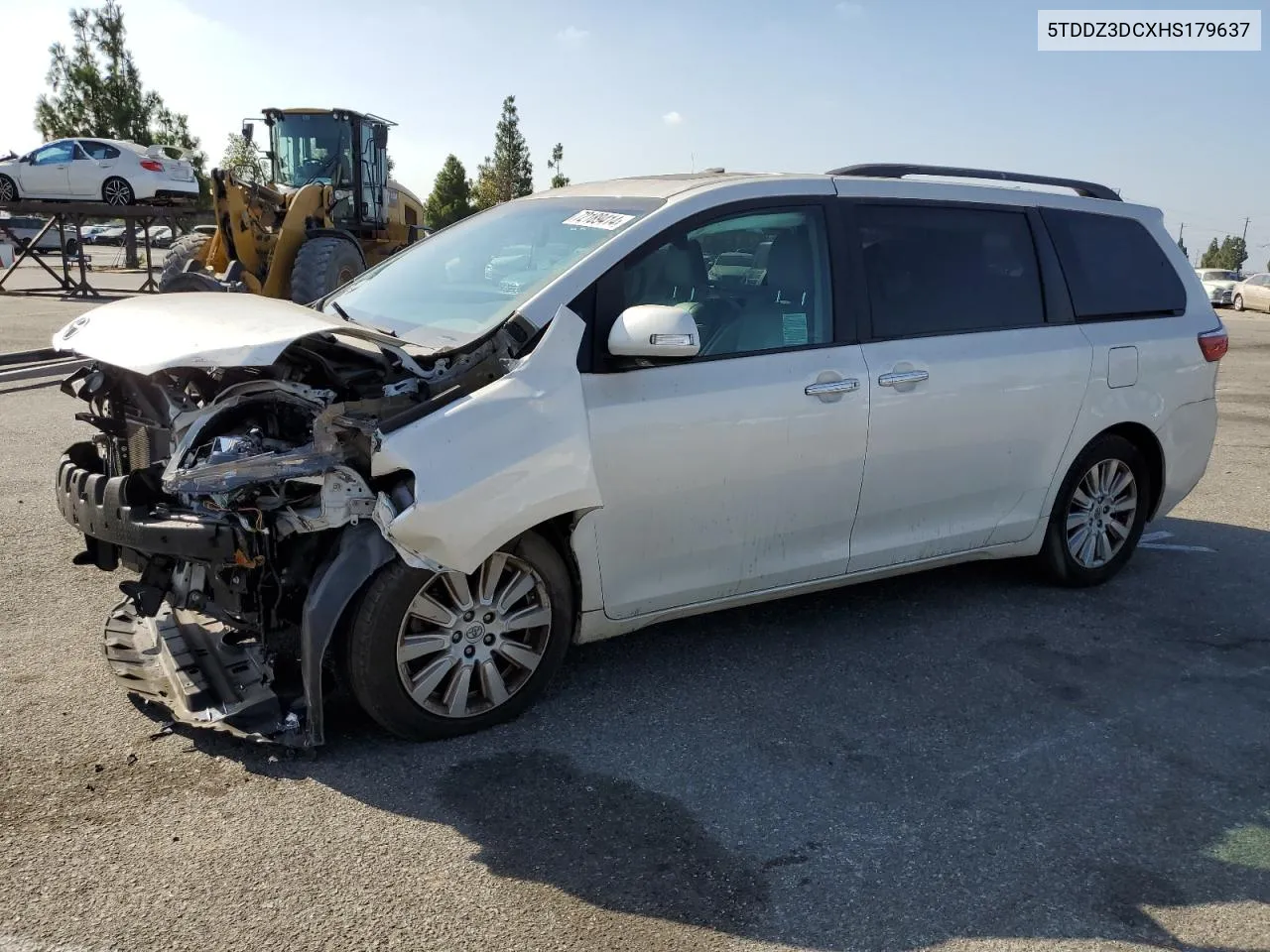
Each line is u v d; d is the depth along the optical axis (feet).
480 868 9.51
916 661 14.35
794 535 13.67
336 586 10.80
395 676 11.27
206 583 11.71
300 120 51.01
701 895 9.24
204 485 10.35
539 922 8.80
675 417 12.28
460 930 8.66
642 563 12.60
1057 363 15.74
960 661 14.40
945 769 11.56
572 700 12.89
